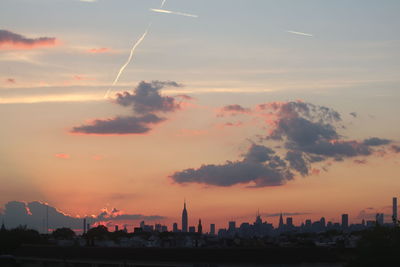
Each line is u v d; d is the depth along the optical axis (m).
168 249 199.50
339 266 160.75
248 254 177.12
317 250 171.38
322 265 165.12
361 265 132.88
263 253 175.62
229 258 178.88
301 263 167.75
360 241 137.25
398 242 133.25
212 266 179.25
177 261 190.25
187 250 192.75
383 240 132.12
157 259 196.12
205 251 186.38
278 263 169.62
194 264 182.38
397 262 129.38
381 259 130.00
